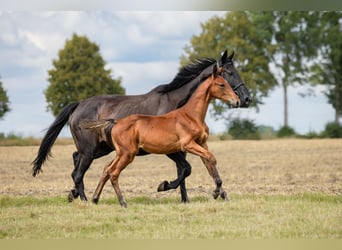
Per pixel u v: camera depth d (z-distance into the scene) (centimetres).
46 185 2078
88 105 1527
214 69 1392
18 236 1102
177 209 1301
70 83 7062
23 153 3803
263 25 7050
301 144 4309
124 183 2089
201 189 1831
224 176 2277
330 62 6875
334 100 6875
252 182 2038
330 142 4469
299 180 2084
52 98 7044
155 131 1360
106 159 3503
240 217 1221
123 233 1105
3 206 1444
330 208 1316
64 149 4228
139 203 1448
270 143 4519
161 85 1477
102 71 7156
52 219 1226
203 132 1390
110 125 1387
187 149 1364
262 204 1361
